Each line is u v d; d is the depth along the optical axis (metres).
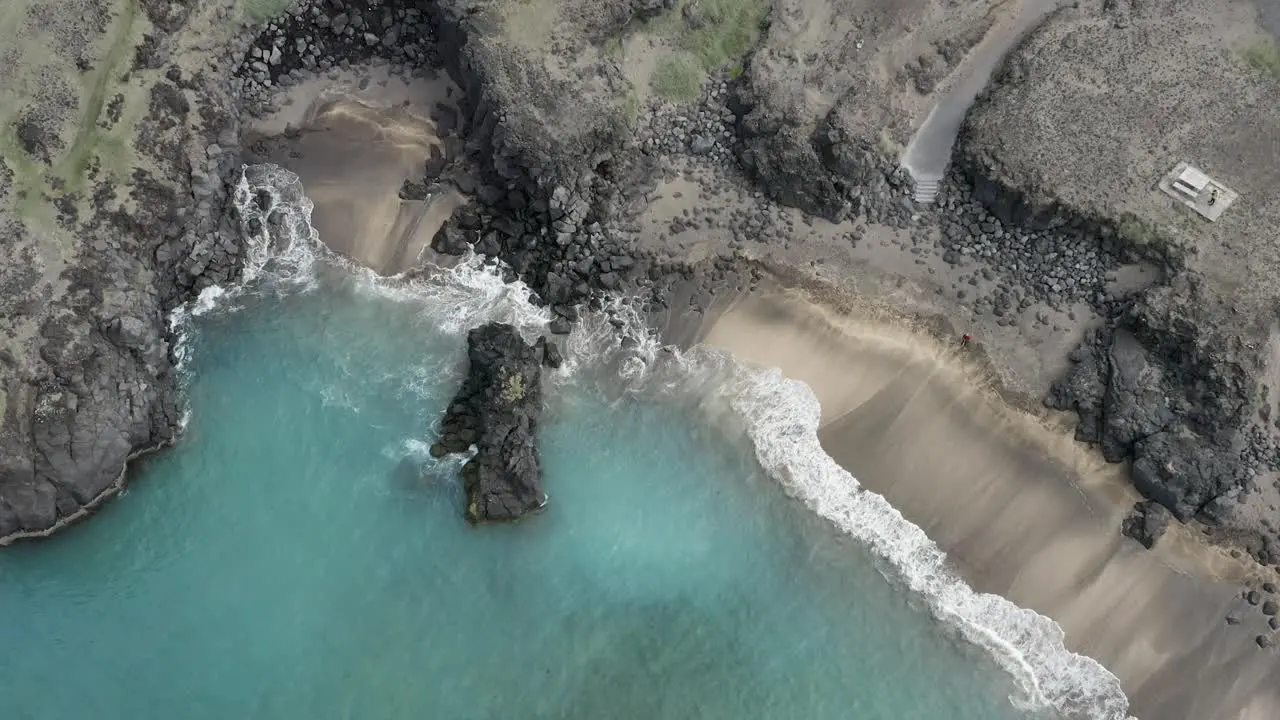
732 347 39.56
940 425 38.16
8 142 37.78
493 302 40.31
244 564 35.16
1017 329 39.16
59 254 36.72
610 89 40.38
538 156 38.78
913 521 37.09
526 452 36.34
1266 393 36.34
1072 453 37.69
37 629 33.91
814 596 35.78
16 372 35.09
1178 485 35.91
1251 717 34.22
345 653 33.66
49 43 38.75
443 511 36.38
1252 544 36.03
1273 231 37.94
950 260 40.12
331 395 38.34
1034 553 36.53
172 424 37.62
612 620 34.84
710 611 35.25
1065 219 39.03
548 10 40.09
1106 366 38.12
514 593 35.19
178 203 39.19
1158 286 37.75
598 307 40.06
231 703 32.66
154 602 34.44
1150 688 34.59
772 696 33.75
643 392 39.09
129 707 32.53
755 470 37.91
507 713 33.03
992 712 34.03
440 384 38.66
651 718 33.19
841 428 38.34
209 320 39.72
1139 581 35.94
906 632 35.31
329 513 36.16
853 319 39.62
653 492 37.47
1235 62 40.47
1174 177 38.69
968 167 40.38
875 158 40.22
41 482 35.00
